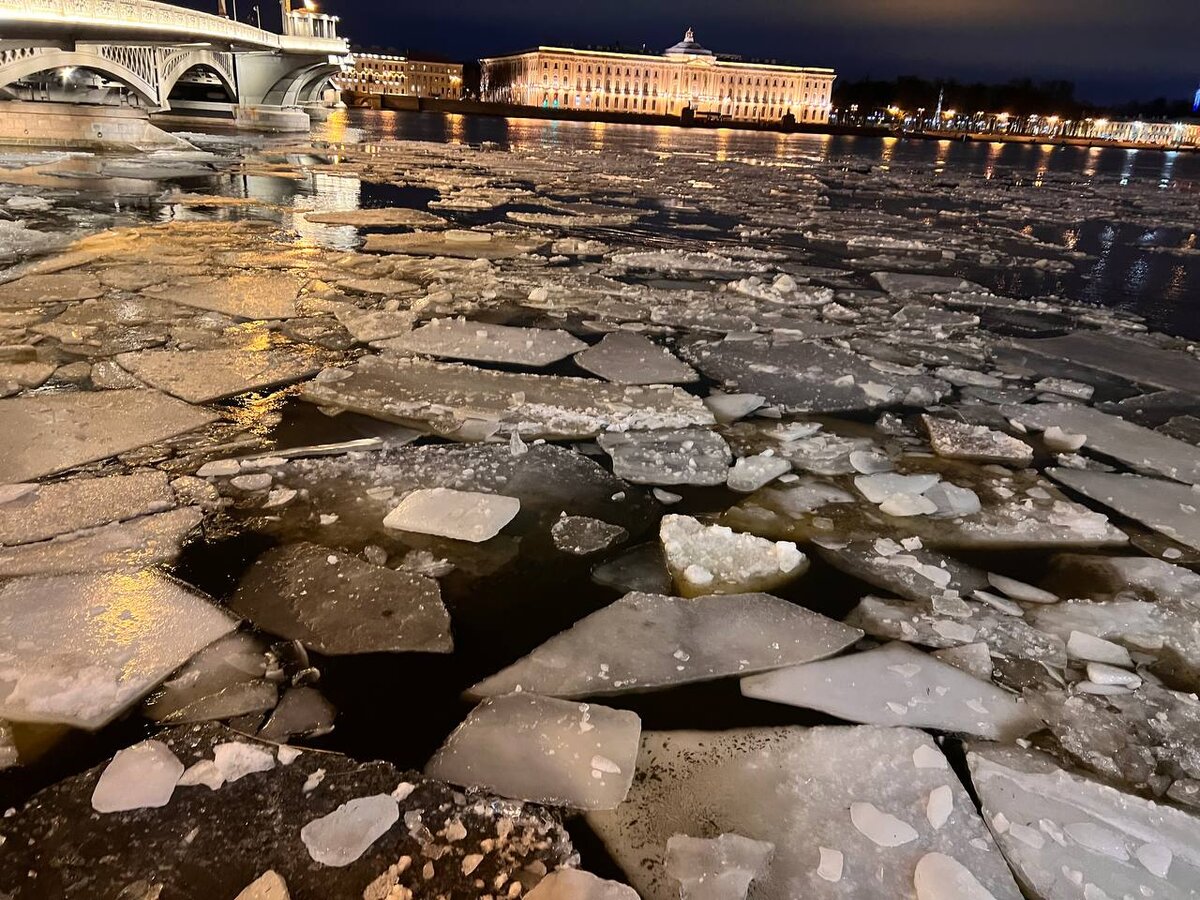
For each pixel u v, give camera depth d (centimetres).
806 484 356
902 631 255
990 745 210
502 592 267
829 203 1772
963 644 251
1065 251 1190
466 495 320
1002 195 2203
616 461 366
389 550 285
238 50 3825
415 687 222
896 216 1548
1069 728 218
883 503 335
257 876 163
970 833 181
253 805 179
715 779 194
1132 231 1480
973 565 298
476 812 180
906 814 186
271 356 495
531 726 205
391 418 407
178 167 1833
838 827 182
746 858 172
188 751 193
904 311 727
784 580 281
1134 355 621
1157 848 180
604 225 1241
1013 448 409
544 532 303
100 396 413
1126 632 261
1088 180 3075
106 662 221
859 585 281
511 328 583
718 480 356
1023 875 173
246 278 713
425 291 711
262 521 299
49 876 161
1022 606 273
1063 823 186
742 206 1616
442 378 463
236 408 412
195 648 229
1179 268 1081
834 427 438
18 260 757
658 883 167
